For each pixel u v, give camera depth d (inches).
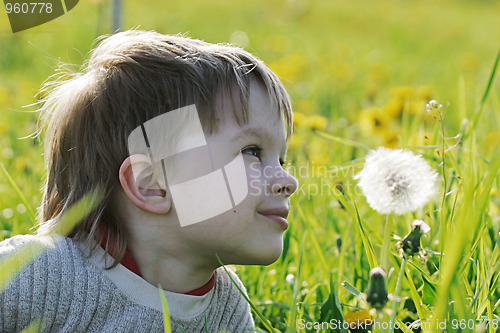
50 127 81.6
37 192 137.6
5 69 277.4
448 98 290.4
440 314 56.6
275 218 75.8
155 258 76.5
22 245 74.5
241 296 87.6
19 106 220.1
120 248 76.1
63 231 77.4
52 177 81.6
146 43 79.1
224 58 77.8
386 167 64.7
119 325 75.3
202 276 79.0
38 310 73.4
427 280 80.0
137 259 76.8
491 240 99.7
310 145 168.2
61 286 74.1
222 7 569.6
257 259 75.7
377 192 64.6
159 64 76.5
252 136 74.9
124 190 74.2
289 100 81.4
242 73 76.5
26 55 285.3
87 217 76.9
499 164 63.8
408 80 375.6
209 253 75.9
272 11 597.9
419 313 76.0
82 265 75.6
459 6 824.3
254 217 74.7
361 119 184.1
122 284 75.8
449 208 103.1
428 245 99.3
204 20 482.0
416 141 142.3
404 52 507.2
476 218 63.7
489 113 219.0
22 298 72.6
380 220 115.0
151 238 75.7
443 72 410.0
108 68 78.4
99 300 75.0
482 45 574.6
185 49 78.6
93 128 76.6
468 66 375.6
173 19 430.3
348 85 336.8
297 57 316.2
